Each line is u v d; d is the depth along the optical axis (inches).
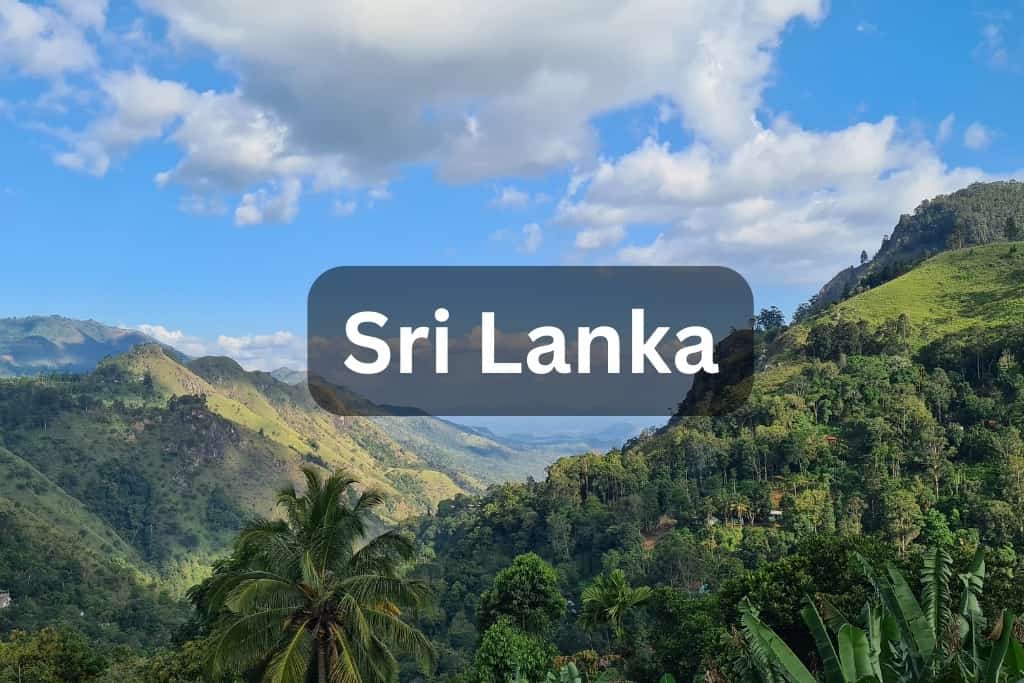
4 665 1427.2
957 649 291.1
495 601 1665.8
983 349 4505.4
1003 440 3639.3
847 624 288.8
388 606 951.6
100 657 1571.1
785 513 3814.0
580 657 1636.3
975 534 3085.6
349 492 1140.5
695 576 3363.7
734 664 361.7
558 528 4478.3
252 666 920.9
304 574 816.3
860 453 4128.9
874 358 5083.7
